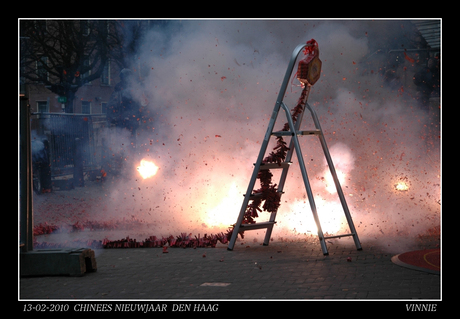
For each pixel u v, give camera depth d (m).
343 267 7.16
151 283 6.61
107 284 6.63
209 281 6.61
